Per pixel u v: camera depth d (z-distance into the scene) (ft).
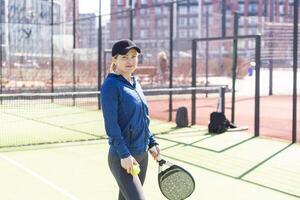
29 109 62.08
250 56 106.22
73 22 69.46
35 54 84.33
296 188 23.03
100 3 60.49
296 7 35.86
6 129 43.83
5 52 82.43
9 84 82.89
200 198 21.13
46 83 85.61
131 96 12.70
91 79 88.02
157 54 108.88
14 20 80.59
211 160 29.53
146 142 13.20
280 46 81.71
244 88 101.24
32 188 22.56
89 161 29.01
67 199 20.74
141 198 12.28
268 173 26.13
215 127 41.16
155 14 171.94
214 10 172.35
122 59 12.74
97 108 63.10
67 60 85.46
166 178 13.06
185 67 109.81
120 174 12.52
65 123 48.34
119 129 12.41
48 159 29.60
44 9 77.56
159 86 92.43
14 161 28.94
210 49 131.95
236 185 23.50
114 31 110.73
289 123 49.47
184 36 215.31
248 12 195.93
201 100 78.02
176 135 39.86
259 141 36.96
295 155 31.27
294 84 35.99
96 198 20.90
